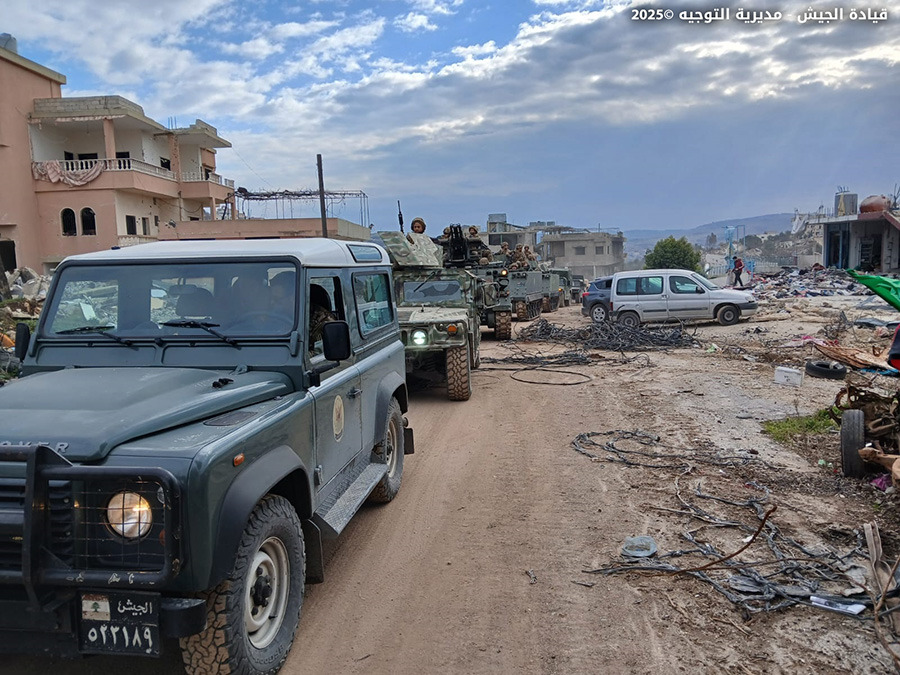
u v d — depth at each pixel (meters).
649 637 3.66
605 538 5.00
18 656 3.50
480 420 9.05
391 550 4.85
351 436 4.68
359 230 38.56
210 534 2.70
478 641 3.64
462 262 18.80
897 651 3.46
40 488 2.53
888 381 8.73
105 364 3.78
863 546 4.64
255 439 3.12
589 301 22.23
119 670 3.36
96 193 30.42
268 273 3.98
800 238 69.50
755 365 13.06
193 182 35.69
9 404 3.06
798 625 3.74
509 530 5.20
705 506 5.56
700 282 19.83
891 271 32.69
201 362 3.78
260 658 3.13
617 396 10.41
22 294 22.73
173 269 4.01
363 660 3.48
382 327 5.72
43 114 30.16
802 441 7.41
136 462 2.66
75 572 2.56
